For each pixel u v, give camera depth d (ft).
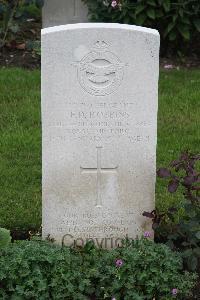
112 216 17.71
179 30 29.81
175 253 17.06
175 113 25.22
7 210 19.56
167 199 20.03
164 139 23.49
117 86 16.62
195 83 27.63
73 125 16.85
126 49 16.34
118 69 16.49
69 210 17.56
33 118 24.62
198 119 24.86
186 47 30.94
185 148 22.91
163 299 16.24
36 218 19.26
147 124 16.96
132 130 16.99
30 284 15.94
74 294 16.14
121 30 16.20
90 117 16.81
